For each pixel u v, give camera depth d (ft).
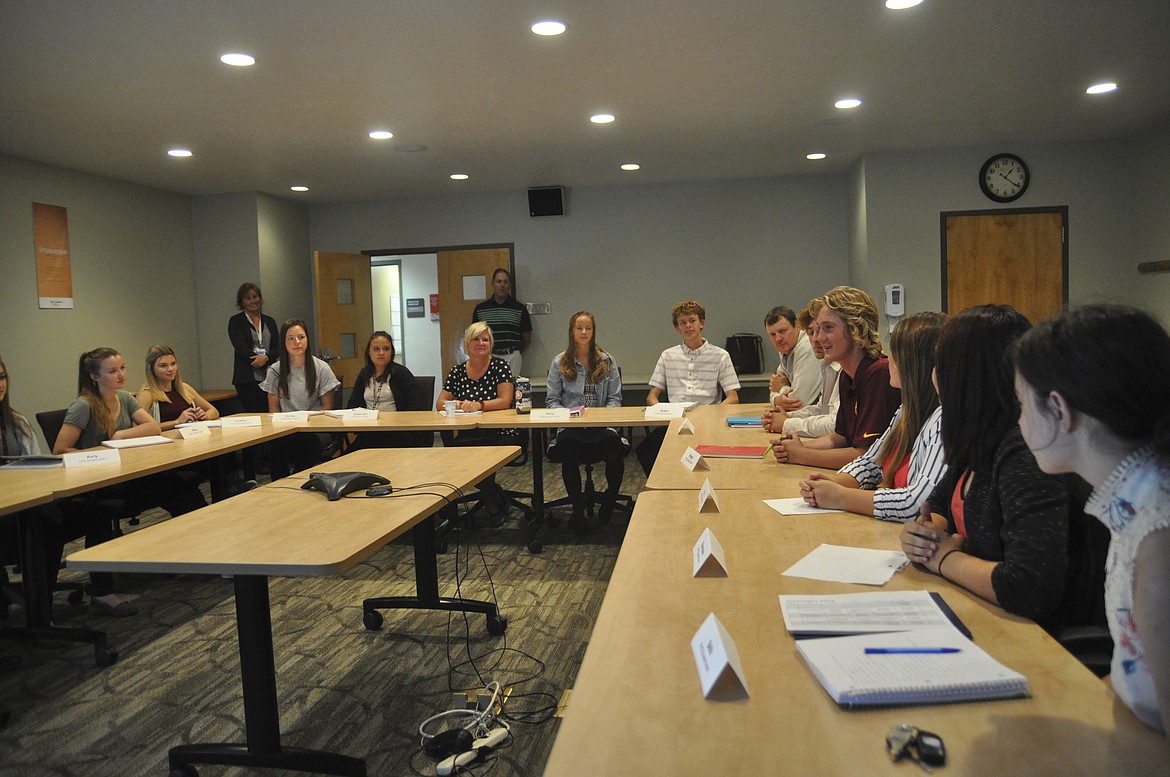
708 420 13.38
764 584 4.74
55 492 8.79
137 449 12.00
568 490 15.15
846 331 8.52
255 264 25.07
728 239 25.67
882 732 3.03
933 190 21.85
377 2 10.80
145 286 23.17
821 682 3.41
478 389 16.62
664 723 3.13
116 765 7.32
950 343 4.64
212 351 25.44
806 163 23.24
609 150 20.54
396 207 27.30
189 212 25.13
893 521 6.10
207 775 7.07
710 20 11.80
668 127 18.24
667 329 26.20
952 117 18.19
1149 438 2.86
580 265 26.48
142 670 9.48
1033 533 4.10
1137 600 2.75
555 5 11.07
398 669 9.25
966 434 4.58
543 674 9.02
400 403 17.37
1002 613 4.14
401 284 32.27
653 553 5.46
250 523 6.95
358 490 8.17
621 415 14.39
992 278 21.88
